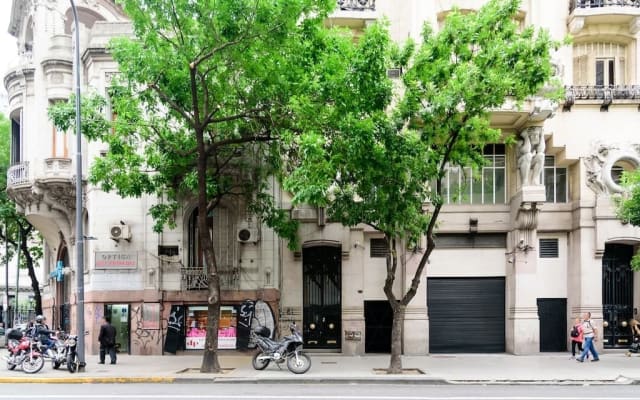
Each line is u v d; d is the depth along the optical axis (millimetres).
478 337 25234
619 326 25031
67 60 26547
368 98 17266
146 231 24500
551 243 25406
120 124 19609
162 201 24484
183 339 24344
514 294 24547
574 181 25031
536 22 24656
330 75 17297
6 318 40000
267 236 24625
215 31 17344
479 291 25391
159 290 24250
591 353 22734
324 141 16672
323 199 17328
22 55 28812
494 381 17453
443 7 24609
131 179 20250
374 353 25062
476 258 25406
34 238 40000
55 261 31250
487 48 17234
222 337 24484
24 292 59906
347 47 18109
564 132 24594
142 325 24141
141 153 24953
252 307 24328
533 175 24031
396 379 17609
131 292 24250
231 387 16391
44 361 20656
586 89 24484
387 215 18062
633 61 25016
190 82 18984
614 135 24594
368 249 25531
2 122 35250
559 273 25281
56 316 31156
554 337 25156
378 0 25234
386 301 25375
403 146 17469
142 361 22047
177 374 18281
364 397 14297
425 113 17203
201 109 20172
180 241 24547
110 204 24562
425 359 23047
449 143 18562
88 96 22172
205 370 18844
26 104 27266
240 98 19672
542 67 16719
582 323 22688
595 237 24250
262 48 17750
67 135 26422
